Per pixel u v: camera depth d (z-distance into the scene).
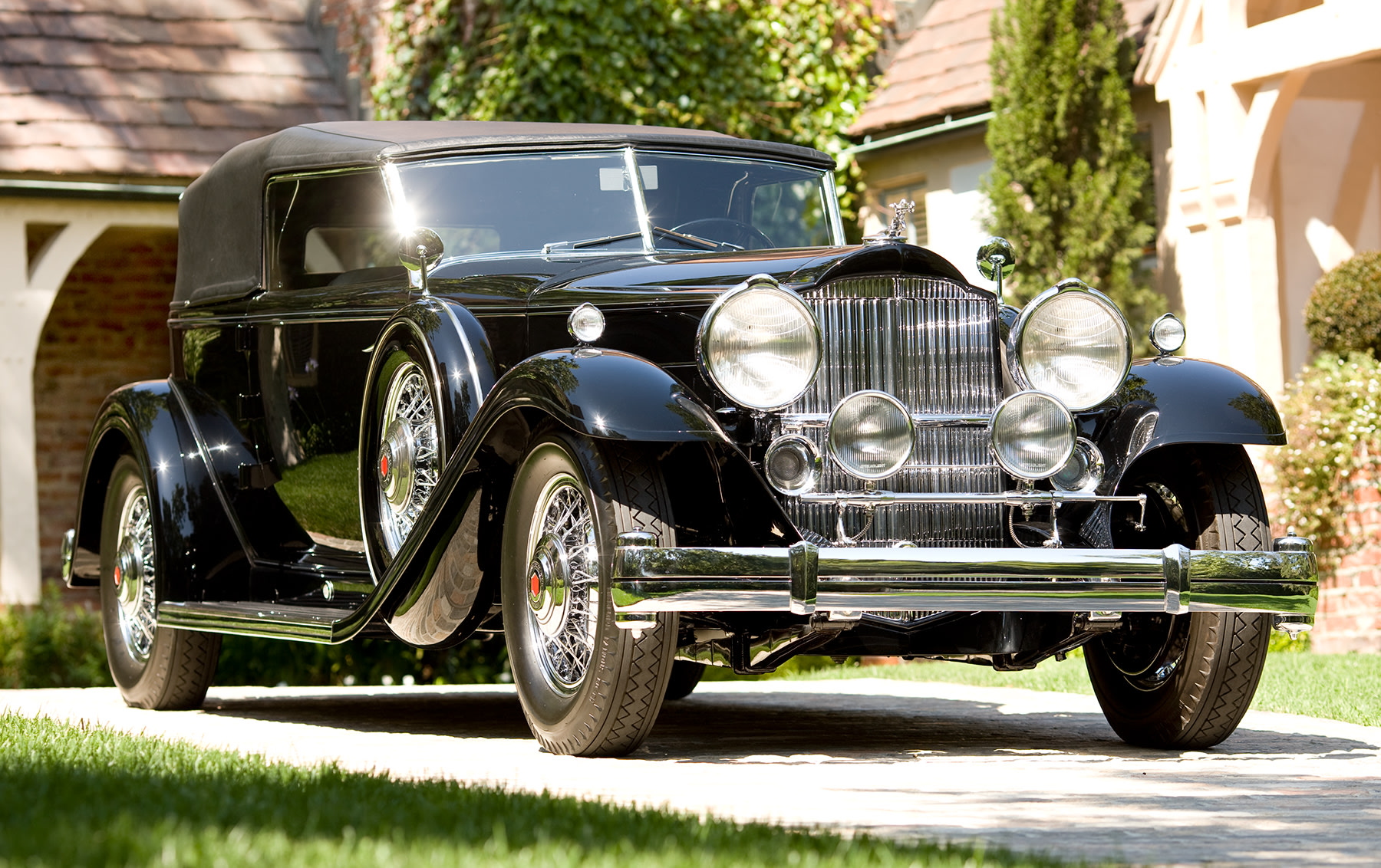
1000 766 10.23
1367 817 8.13
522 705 10.93
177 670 14.80
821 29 33.59
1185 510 11.36
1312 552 10.55
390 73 33.44
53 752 9.47
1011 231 27.84
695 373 11.21
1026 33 27.75
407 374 12.23
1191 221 27.67
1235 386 11.14
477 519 11.32
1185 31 27.56
